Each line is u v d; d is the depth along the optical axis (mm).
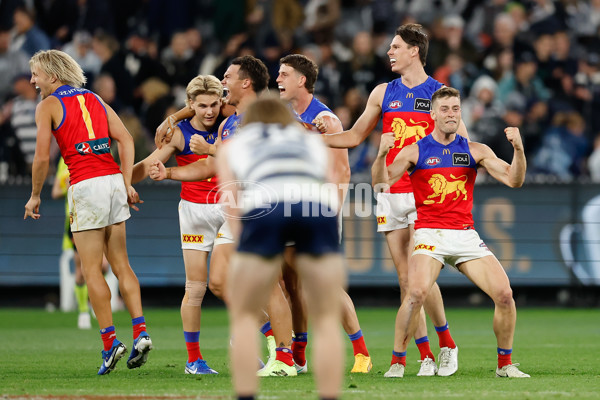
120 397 17922
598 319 45000
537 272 50281
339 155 24344
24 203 51500
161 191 51094
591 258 50156
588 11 61000
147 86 56375
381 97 26078
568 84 57500
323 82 56656
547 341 34438
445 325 23812
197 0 62500
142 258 50906
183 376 22672
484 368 25219
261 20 59875
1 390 19297
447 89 22500
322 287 14141
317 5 61094
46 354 29188
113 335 23219
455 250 22203
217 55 61375
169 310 50469
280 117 14828
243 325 14078
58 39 60094
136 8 62188
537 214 50219
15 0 60219
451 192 22344
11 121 54188
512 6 60125
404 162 22562
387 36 59562
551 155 55094
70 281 50438
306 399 17656
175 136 24703
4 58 58688
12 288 52375
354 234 50000
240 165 14414
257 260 14156
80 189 23312
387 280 50000
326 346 13875
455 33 58156
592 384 20672
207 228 23875
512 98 56344
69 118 23469
